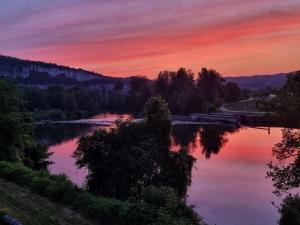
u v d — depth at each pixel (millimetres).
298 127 20578
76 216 18469
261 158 66000
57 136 100250
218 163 61719
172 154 32344
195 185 47000
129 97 194000
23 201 20438
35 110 151375
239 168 57750
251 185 46969
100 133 32000
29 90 167250
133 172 29938
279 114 20766
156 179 30172
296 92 20438
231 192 43500
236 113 148500
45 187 22125
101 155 31250
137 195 29312
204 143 86250
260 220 34219
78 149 31641
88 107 179125
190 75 185500
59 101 171250
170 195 17828
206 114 147625
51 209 19297
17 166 27141
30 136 43469
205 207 37906
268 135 100875
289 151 21016
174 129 116000
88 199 19844
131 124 32719
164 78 185875
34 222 17328
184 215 17016
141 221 16781
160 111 34594
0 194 21625
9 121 35281
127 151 30328
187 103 165250
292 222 20938
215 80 179625
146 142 30938
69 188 21188
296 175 20344
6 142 35438
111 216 17922
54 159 62938
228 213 35906
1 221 16859
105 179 30891
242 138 95188
